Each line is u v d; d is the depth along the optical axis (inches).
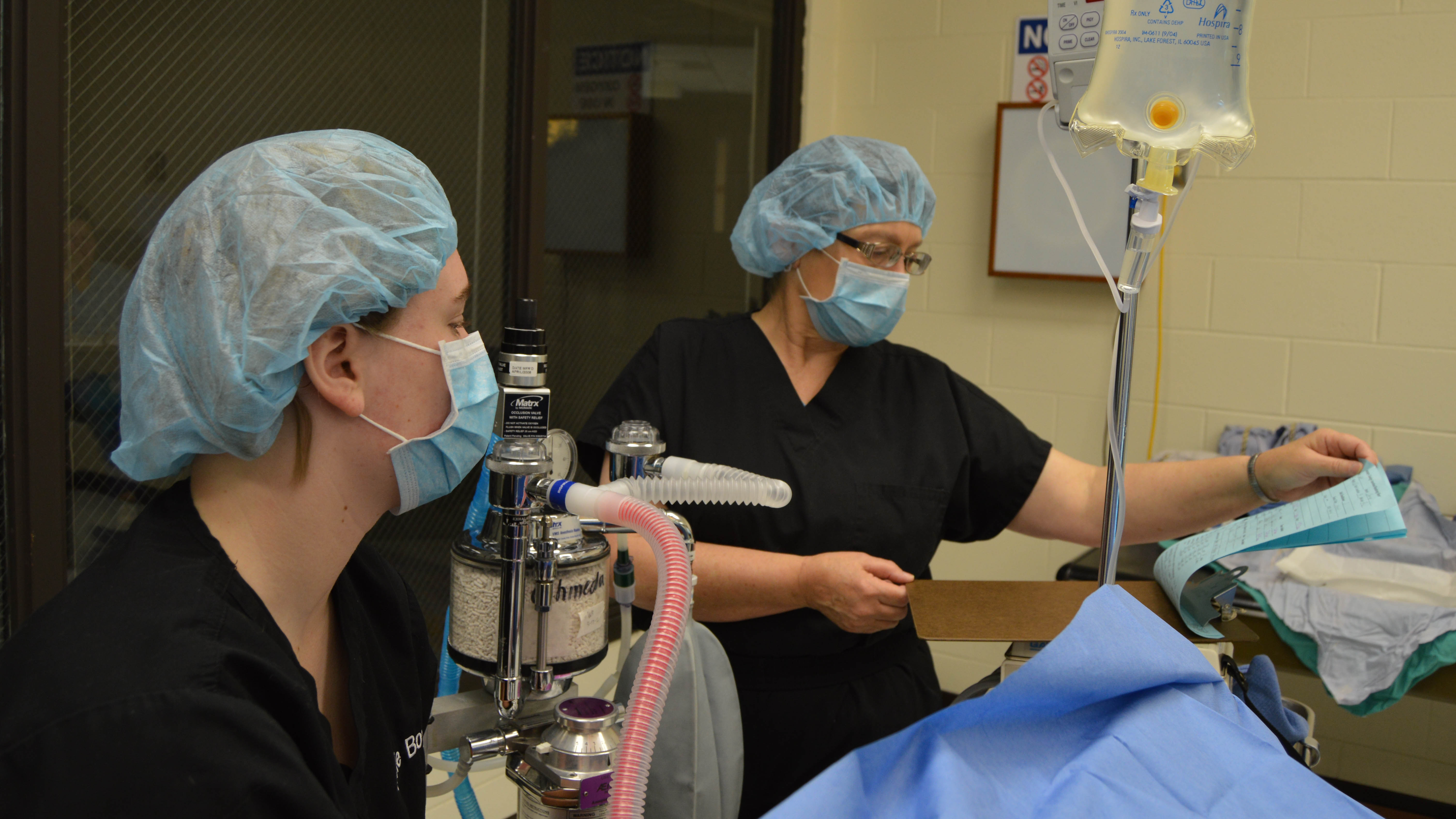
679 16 109.0
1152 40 32.7
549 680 33.1
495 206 92.0
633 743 25.1
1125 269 35.2
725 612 54.3
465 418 29.8
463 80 86.7
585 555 33.3
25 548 61.7
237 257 26.2
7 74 58.7
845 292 58.1
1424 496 95.4
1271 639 85.5
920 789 19.0
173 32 65.8
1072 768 20.9
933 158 123.6
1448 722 104.0
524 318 31.5
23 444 61.1
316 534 29.0
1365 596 83.6
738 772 36.5
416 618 37.1
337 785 27.0
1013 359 120.9
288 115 73.3
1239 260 108.1
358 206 27.5
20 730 21.9
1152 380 113.6
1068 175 114.3
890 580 48.6
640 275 108.5
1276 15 104.3
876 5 125.6
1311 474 47.9
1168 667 23.4
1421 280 100.3
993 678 36.8
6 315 60.3
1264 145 105.8
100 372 64.5
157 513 27.8
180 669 23.0
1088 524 59.3
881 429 60.4
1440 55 97.8
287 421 27.8
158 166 66.1
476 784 91.7
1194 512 53.7
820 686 56.3
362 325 28.0
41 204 60.2
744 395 60.3
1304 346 106.0
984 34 119.2
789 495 33.4
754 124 122.3
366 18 77.9
